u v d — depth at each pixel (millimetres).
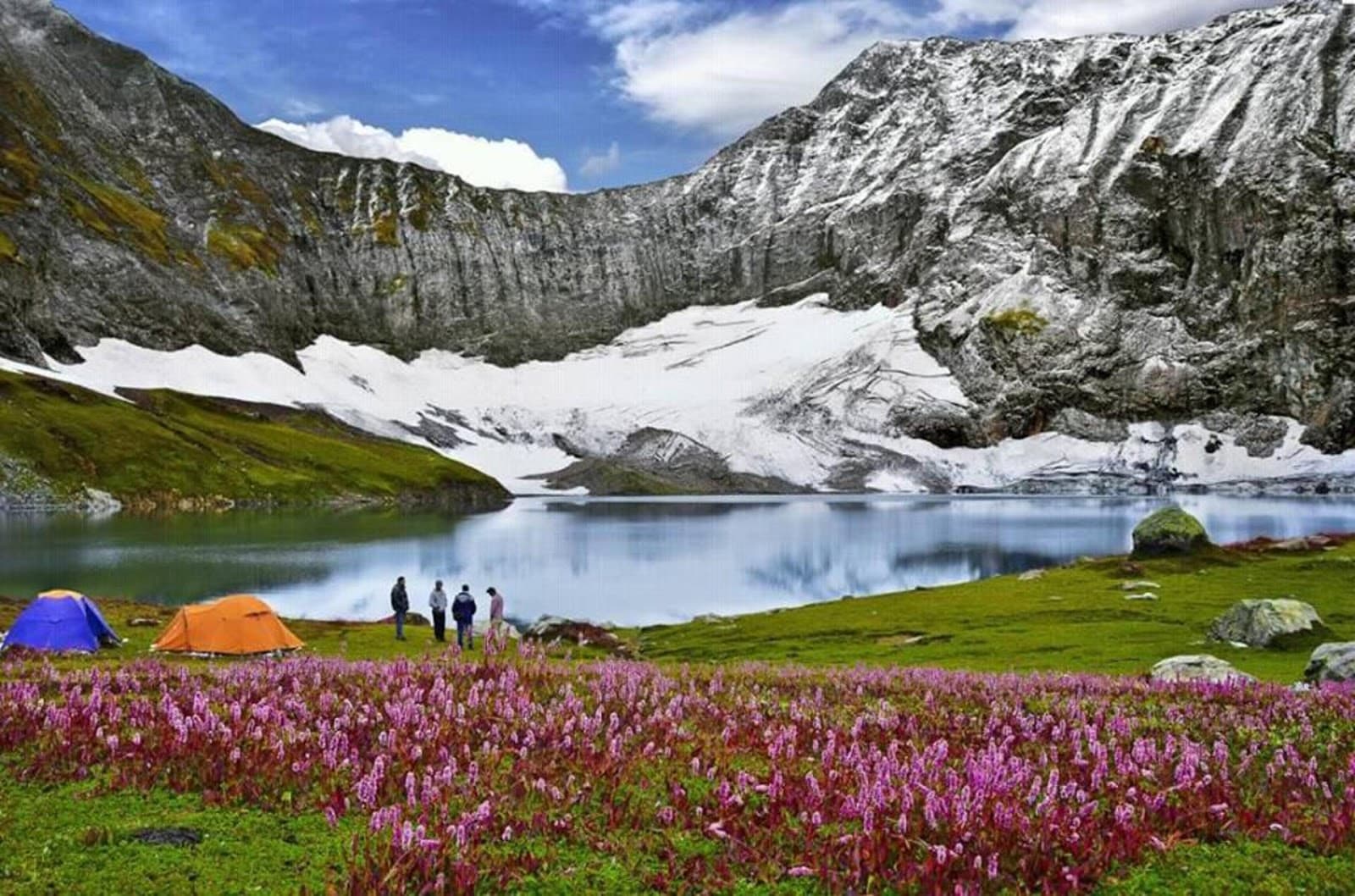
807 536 164250
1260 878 11703
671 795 14156
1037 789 13711
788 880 11547
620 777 14758
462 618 53656
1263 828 13039
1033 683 25875
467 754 15430
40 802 13742
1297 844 12758
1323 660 32031
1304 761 16562
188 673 24438
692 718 19062
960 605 73125
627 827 13070
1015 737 17969
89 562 110812
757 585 107562
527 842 12461
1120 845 12195
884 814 12672
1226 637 50531
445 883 10953
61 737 16406
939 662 49344
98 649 48344
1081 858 11812
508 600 96125
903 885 10922
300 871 11547
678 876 11555
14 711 17969
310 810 13438
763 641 63812
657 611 90812
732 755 16188
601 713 18062
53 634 47562
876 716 19609
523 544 149000
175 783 14344
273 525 173000
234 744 15805
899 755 15836
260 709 17812
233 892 11062
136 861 11805
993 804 12789
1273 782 15016
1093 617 63219
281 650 47469
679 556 133875
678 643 66062
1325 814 13438
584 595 99688
